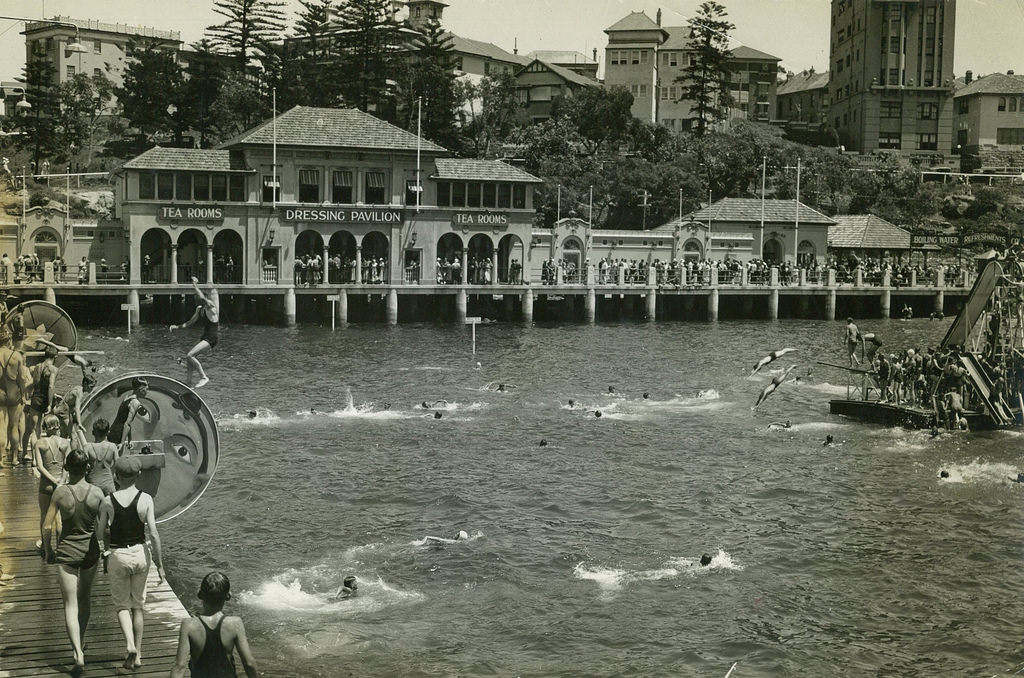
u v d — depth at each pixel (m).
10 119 107.62
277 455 41.88
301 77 126.88
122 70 114.69
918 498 37.28
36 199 91.25
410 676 22.78
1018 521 34.44
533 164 138.00
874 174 140.38
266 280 93.44
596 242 110.25
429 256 98.50
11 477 28.16
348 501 35.69
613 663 23.61
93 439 23.16
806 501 36.81
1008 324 51.12
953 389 50.12
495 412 52.25
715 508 35.78
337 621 25.45
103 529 17.27
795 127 160.50
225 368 64.00
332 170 95.12
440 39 152.12
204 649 14.65
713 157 145.75
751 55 164.75
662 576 29.02
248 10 121.62
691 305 110.31
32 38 109.56
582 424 49.62
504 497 36.62
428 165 98.00
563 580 28.58
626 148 146.25
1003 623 26.16
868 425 50.50
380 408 52.59
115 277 90.06
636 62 155.38
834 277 109.00
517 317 103.12
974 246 128.50
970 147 139.25
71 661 17.83
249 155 92.44
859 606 27.12
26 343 32.19
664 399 57.31
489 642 24.55
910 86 142.50
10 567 21.92
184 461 23.88
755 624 25.84
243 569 28.75
